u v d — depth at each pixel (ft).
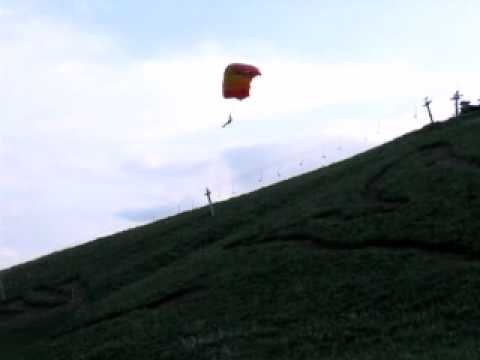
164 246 157.79
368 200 126.72
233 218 156.25
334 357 74.64
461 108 179.63
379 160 153.38
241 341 86.12
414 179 126.11
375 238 105.40
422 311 79.51
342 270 98.12
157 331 99.91
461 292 80.48
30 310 153.17
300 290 96.27
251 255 117.70
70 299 150.41
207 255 129.39
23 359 113.80
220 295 105.29
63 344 111.96
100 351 98.89
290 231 122.62
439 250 96.02
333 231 114.62
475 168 122.21
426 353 68.18
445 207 107.14
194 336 93.04
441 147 144.56
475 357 63.21
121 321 110.01
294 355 78.59
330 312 86.74
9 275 187.73
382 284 89.25
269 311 93.45
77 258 179.83
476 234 95.04
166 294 114.73
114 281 145.18
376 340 76.38
